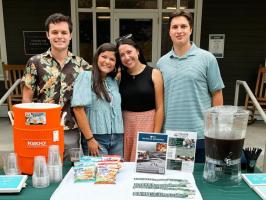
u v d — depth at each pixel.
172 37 1.92
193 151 1.50
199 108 1.91
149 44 5.90
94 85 1.91
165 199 1.21
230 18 5.56
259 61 5.70
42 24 5.67
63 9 5.63
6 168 1.45
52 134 1.40
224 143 1.32
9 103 5.31
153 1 5.71
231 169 1.35
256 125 5.19
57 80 2.03
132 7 5.75
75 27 5.66
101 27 5.84
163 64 2.02
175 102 1.92
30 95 2.08
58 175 1.38
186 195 1.24
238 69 5.73
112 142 1.97
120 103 1.98
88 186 1.32
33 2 5.59
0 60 5.89
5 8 5.60
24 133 1.39
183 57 1.91
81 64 2.13
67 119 2.04
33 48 5.76
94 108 1.93
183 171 1.49
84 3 5.72
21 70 5.68
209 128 1.36
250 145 3.95
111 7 5.74
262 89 5.64
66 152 1.96
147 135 1.49
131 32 5.86
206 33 5.62
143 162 1.48
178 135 1.51
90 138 1.93
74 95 1.90
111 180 1.34
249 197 1.26
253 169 1.54
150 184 1.34
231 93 5.79
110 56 1.89
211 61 1.90
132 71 2.00
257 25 5.58
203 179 1.42
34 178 1.32
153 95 1.98
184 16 1.88
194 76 1.87
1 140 4.02
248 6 5.51
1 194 1.25
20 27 5.68
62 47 1.99
